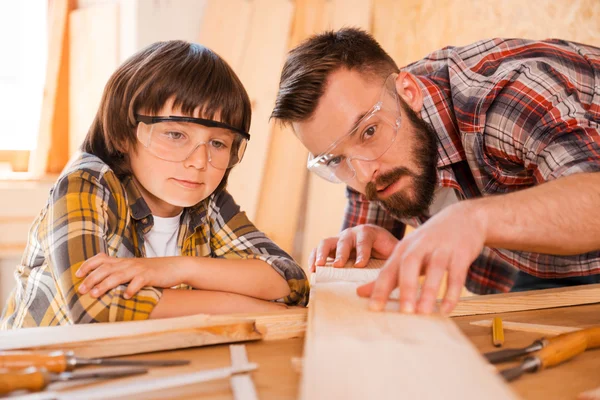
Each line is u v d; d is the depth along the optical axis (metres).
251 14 3.17
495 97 1.30
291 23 3.22
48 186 3.05
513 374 0.69
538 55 1.37
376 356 0.60
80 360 0.71
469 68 1.41
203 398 0.64
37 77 3.40
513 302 1.06
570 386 0.67
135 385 0.64
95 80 3.20
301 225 3.37
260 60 3.17
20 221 3.01
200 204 1.41
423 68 1.55
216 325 0.83
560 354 0.73
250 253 1.38
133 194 1.28
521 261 1.61
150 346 0.80
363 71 1.31
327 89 1.29
